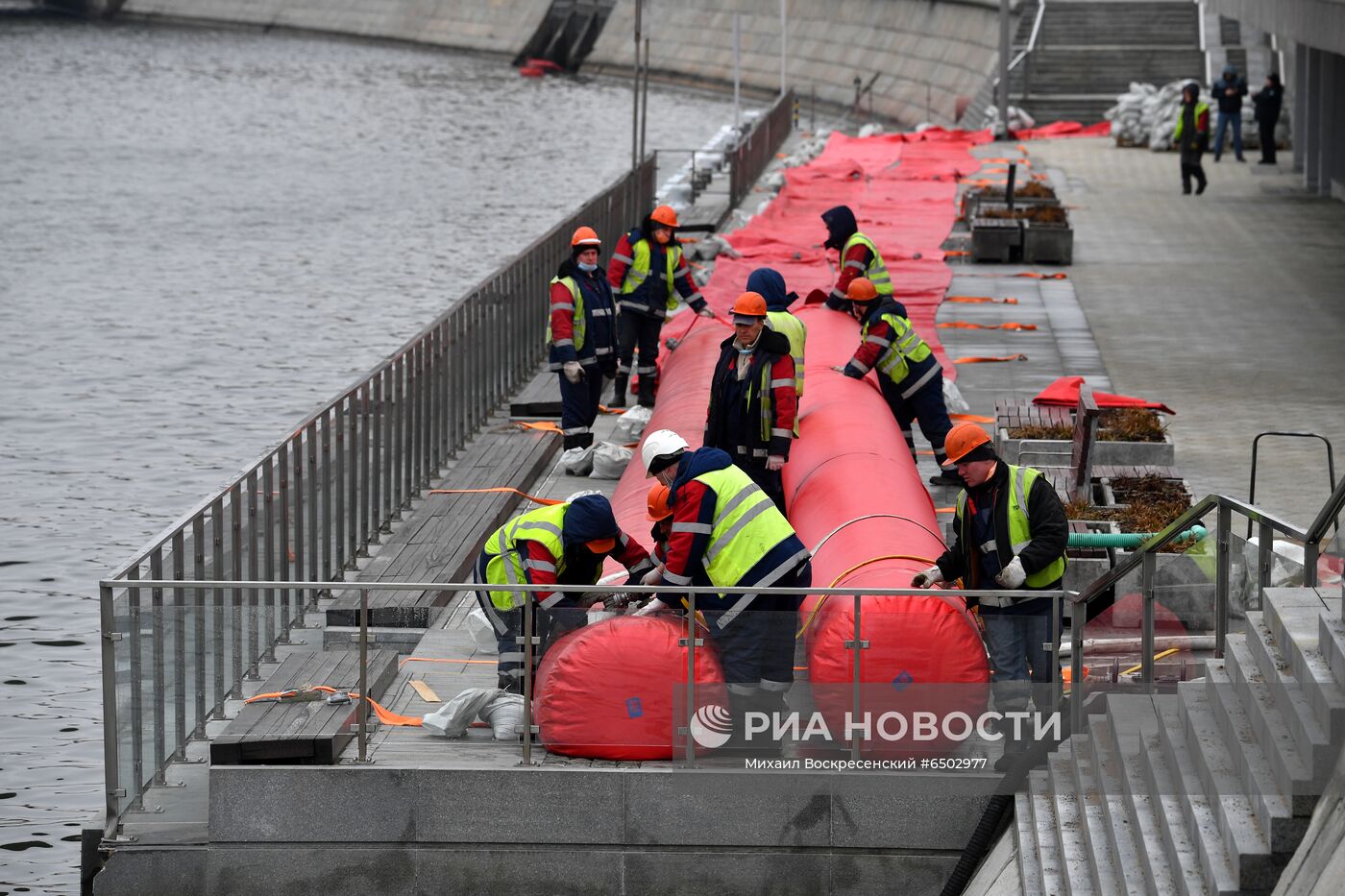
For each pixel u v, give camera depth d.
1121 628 31.98
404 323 109.69
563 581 33.59
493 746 32.75
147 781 32.34
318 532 43.84
